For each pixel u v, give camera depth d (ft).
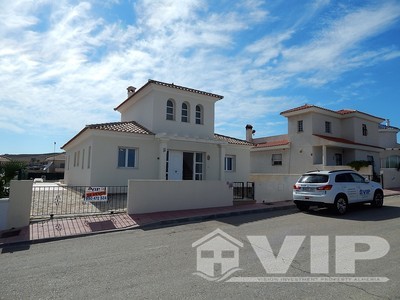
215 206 41.11
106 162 49.62
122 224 29.58
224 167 66.39
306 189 37.86
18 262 18.67
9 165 32.12
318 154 79.87
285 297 13.10
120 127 53.11
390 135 108.99
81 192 45.62
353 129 85.40
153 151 54.29
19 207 28.22
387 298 12.96
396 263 17.39
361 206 43.14
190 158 59.52
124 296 13.32
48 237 24.67
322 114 82.53
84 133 53.31
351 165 74.64
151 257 19.22
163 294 13.48
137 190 35.17
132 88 73.00
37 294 13.66
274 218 33.60
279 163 89.35
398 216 34.04
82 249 21.54
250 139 104.37
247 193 47.85
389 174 73.72
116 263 18.07
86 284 14.78
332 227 27.86
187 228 28.63
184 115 59.67
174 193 37.88
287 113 85.25
